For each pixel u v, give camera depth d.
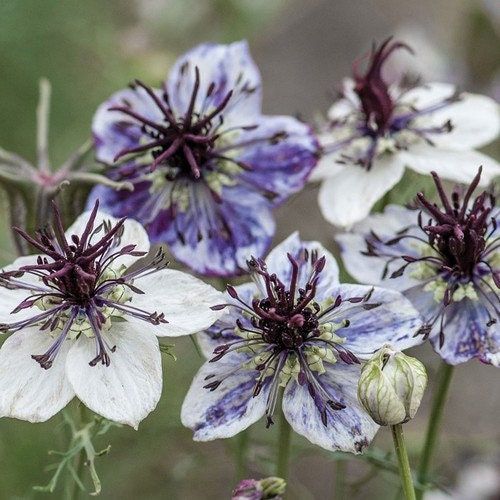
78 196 0.47
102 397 0.41
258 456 0.51
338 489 0.50
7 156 0.49
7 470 0.60
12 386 0.41
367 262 0.45
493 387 0.67
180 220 0.47
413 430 0.64
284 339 0.42
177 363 0.60
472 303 0.44
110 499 0.62
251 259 0.43
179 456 0.63
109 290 0.42
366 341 0.42
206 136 0.46
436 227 0.44
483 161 0.48
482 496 0.60
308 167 0.47
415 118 0.49
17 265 0.43
